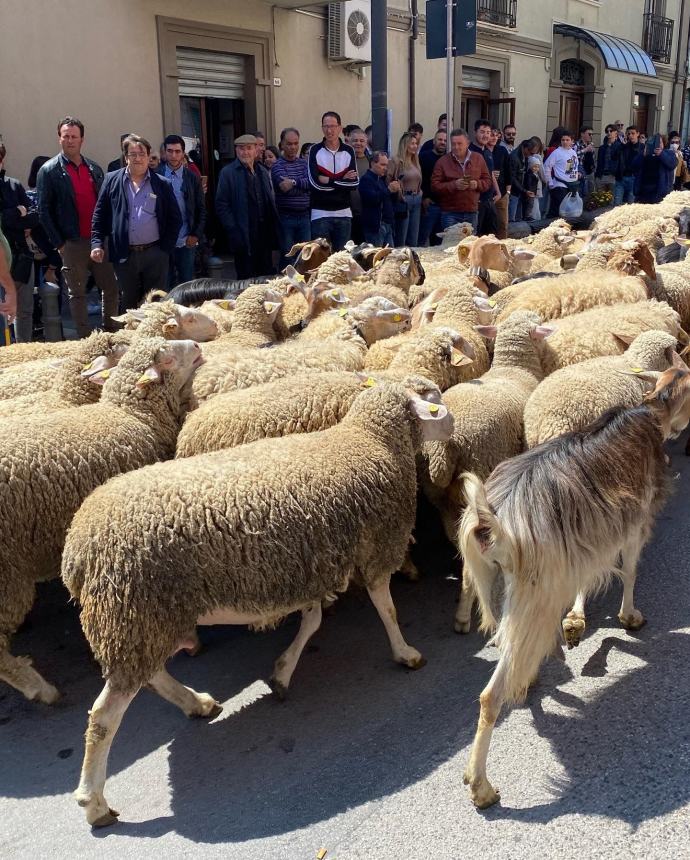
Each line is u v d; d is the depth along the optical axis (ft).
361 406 11.87
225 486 9.96
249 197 29.12
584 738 10.11
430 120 53.36
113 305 27.27
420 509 17.25
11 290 18.47
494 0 57.47
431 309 18.76
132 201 24.22
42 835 9.32
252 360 15.21
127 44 33.96
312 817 9.25
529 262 25.98
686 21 83.87
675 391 12.72
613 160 58.18
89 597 9.35
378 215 31.71
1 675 11.30
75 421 12.34
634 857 8.25
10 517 10.96
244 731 10.93
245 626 13.82
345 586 10.83
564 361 16.35
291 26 40.98
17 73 30.58
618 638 12.21
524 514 9.02
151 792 9.92
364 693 11.52
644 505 10.59
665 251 26.89
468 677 11.69
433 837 8.81
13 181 24.20
